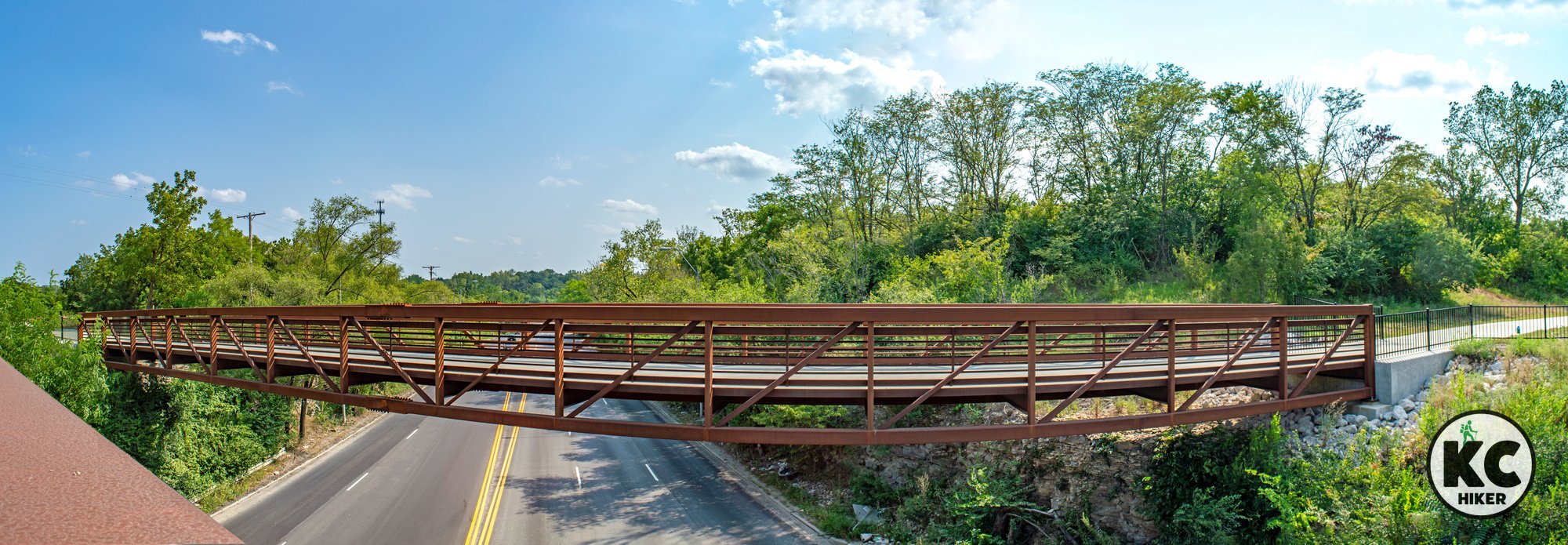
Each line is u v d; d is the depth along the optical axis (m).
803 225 45.50
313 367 12.73
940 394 9.68
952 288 32.16
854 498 20.50
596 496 22.25
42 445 1.53
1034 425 9.62
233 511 21.41
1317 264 30.11
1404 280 32.09
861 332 9.89
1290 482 11.62
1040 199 45.84
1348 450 11.77
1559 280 32.47
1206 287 29.92
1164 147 39.72
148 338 17.72
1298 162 37.22
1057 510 15.48
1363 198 36.88
